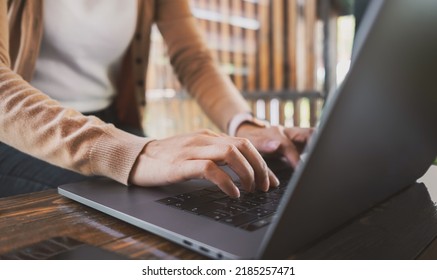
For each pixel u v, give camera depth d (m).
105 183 0.56
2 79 0.60
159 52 2.76
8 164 0.81
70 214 0.47
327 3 3.48
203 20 3.22
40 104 0.59
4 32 0.73
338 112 0.27
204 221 0.41
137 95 1.21
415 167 0.51
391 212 0.46
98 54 1.06
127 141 0.56
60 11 0.95
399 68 0.33
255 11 3.60
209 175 0.47
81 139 0.56
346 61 0.29
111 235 0.40
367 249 0.36
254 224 0.40
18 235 0.40
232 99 1.01
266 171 0.51
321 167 0.29
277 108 3.65
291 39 3.74
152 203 0.47
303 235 0.33
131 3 1.08
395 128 0.37
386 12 0.27
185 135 0.56
